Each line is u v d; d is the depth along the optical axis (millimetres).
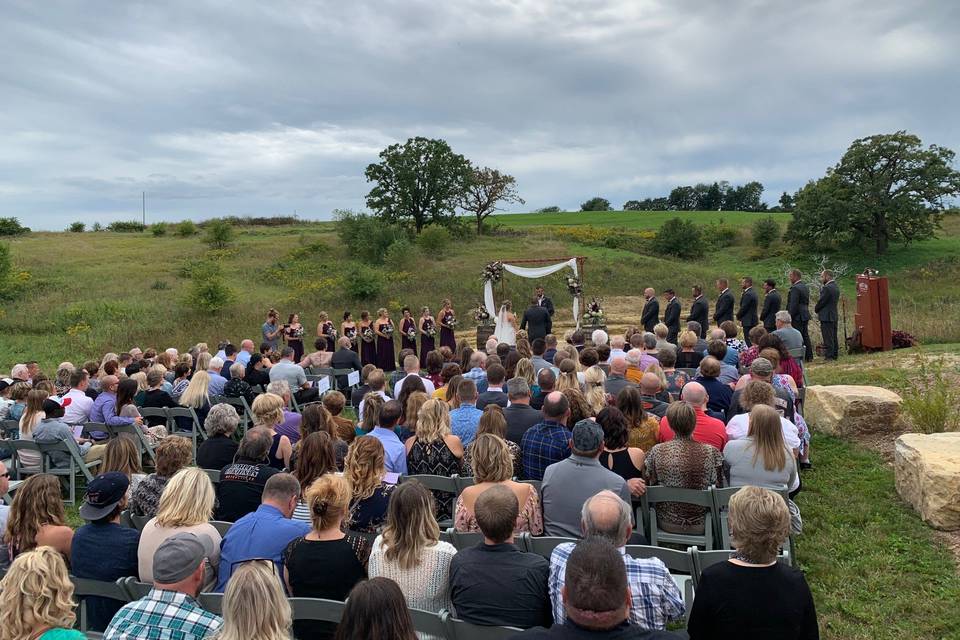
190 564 2963
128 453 5078
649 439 5629
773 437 4949
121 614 2896
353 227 37031
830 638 4434
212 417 6043
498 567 3256
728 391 7242
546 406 5438
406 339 17047
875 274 14664
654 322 17266
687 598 3799
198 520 3930
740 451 5035
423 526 3508
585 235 46781
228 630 2445
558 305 28719
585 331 20094
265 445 5160
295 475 4922
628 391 5727
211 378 10180
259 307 26031
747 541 2850
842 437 8086
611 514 3199
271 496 4078
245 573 2523
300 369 10562
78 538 4027
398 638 2309
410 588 3443
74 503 7715
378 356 17031
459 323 25938
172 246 40031
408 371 8547
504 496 3330
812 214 44156
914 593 4859
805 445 7102
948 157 43594
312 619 3369
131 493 4891
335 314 26125
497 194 50500
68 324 23500
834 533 5852
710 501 4738
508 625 3148
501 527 3275
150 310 25094
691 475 4844
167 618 2857
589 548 2443
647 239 46375
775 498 2904
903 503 6301
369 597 2338
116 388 8883
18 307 25344
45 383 8961
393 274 31094
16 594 2664
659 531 5055
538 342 9695
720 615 2814
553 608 3215
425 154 47875
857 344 15000
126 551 3982
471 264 34031
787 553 3799
